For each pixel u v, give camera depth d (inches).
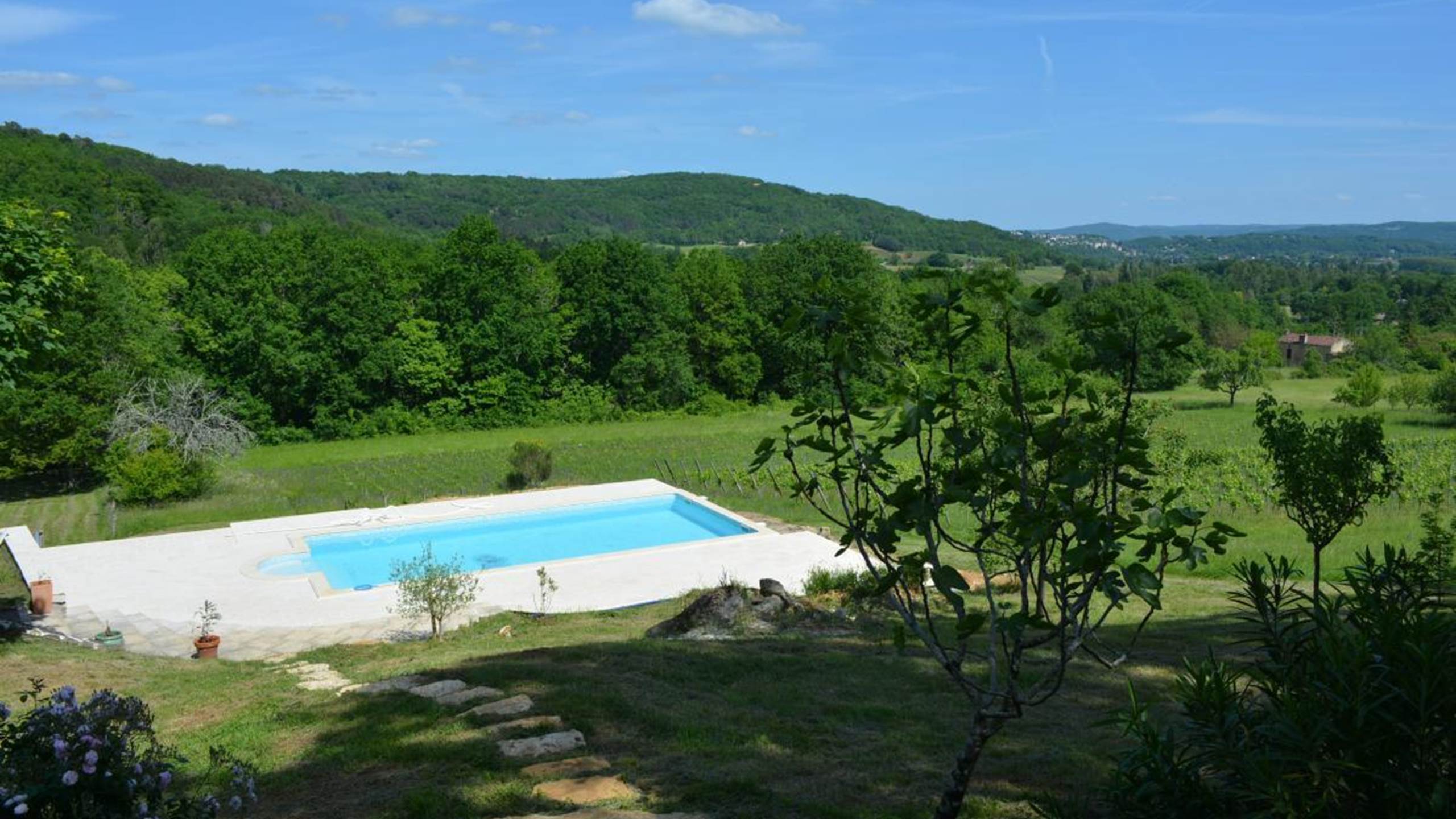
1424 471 1096.8
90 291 1338.6
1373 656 152.6
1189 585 668.1
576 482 1312.7
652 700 343.3
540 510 1062.4
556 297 2326.5
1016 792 240.2
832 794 240.5
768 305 2461.9
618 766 265.0
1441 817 131.4
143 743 280.2
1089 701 345.4
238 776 185.5
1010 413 174.2
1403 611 162.9
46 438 1285.7
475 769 263.4
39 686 165.2
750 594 556.7
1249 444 1547.7
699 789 241.6
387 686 381.7
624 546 948.0
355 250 2063.2
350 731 312.8
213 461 1261.1
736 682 382.6
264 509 1110.4
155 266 2372.0
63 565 806.5
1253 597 208.4
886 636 497.4
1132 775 180.2
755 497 1141.7
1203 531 813.2
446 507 1067.3
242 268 1909.4
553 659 423.2
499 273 2170.3
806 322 177.5
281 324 1897.1
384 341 2028.8
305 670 466.0
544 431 1993.1
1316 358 2997.0
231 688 420.5
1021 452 159.9
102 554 850.1
